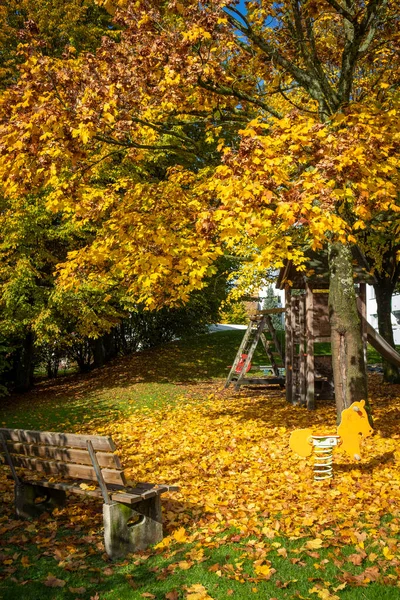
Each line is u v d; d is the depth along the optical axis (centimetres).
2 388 1634
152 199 909
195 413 1287
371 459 768
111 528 458
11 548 488
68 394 1755
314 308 1287
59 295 1563
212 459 814
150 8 777
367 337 1218
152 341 2583
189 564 434
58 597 392
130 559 458
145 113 805
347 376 941
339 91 900
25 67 742
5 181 739
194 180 968
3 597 393
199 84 839
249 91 984
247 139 626
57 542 495
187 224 875
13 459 567
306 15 898
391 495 599
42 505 582
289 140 660
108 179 1570
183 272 796
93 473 483
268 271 1422
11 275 1591
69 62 796
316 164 651
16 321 1633
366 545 466
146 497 472
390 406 1235
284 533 498
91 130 704
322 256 1315
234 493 635
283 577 410
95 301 1639
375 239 1258
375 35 951
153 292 958
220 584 402
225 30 823
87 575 428
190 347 2398
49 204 823
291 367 1395
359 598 373
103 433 1113
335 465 745
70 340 1867
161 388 1709
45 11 1739
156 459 837
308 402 1256
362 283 1204
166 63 754
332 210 623
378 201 689
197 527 529
